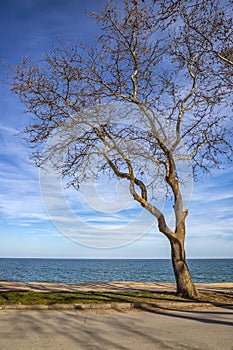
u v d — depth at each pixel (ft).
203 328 18.70
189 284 30.94
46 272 138.41
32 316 21.98
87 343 15.21
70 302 26.53
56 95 29.55
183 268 31.35
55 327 18.67
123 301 27.35
